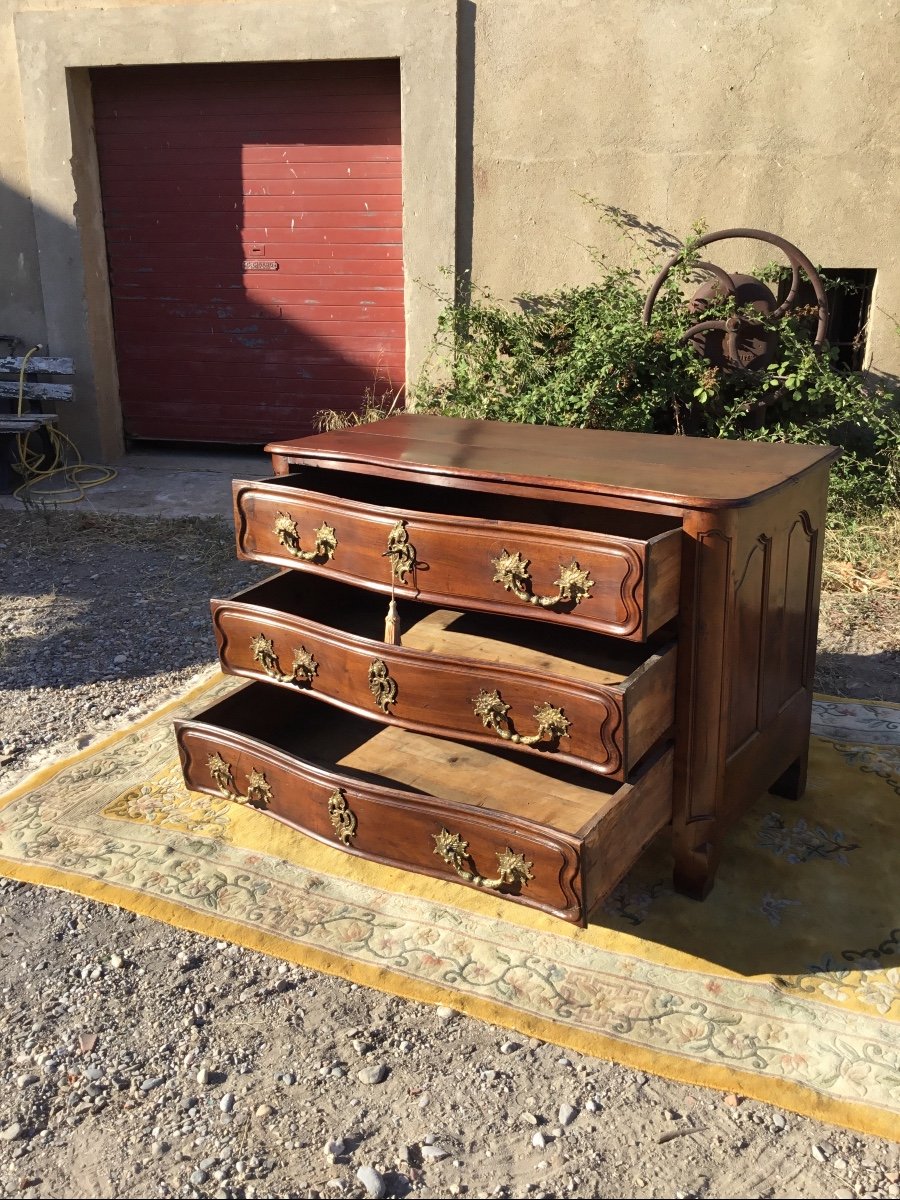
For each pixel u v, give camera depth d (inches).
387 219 272.1
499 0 240.5
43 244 280.2
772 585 100.6
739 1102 79.4
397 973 92.4
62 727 140.9
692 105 237.3
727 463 102.7
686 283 244.4
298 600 119.2
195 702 146.0
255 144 273.7
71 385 284.2
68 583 201.0
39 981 93.0
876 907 100.8
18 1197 72.2
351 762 113.3
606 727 86.7
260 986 92.2
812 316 239.5
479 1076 82.1
